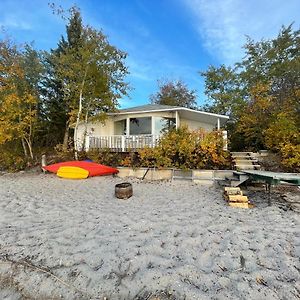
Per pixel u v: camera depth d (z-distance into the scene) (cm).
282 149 1145
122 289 309
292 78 1423
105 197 841
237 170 1025
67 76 1577
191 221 554
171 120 1617
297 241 434
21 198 818
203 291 297
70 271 348
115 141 1486
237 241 434
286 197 806
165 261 366
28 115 1633
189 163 1177
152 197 839
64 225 531
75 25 2127
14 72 1606
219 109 2450
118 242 434
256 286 303
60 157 1662
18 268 364
